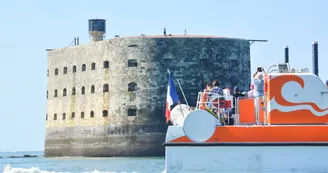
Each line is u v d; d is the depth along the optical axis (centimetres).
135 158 19438
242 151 6469
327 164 6450
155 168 12938
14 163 17875
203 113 6488
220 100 6856
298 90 6650
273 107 6656
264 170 6469
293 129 6475
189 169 6488
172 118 6956
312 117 6644
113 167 13762
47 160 19925
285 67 6812
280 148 6469
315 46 7381
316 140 6462
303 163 6462
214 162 6488
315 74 7306
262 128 6481
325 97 6644
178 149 6506
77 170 12731
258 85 6975
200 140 6488
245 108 6875
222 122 6712
